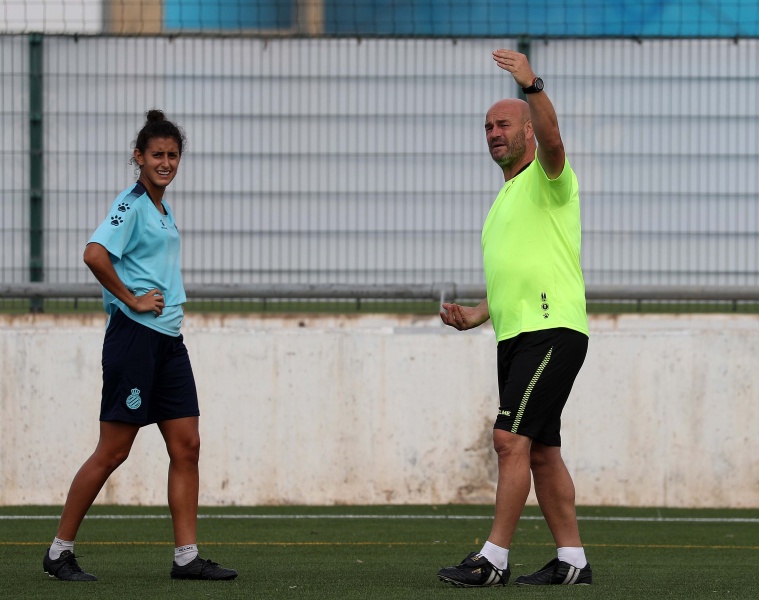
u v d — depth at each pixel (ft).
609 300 102.27
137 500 91.40
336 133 107.86
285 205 108.06
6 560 64.03
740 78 107.76
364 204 108.06
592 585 53.57
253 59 107.76
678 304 106.63
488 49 107.76
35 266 108.58
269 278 108.17
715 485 91.56
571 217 53.57
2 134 108.58
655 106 107.86
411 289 100.22
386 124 107.96
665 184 108.06
